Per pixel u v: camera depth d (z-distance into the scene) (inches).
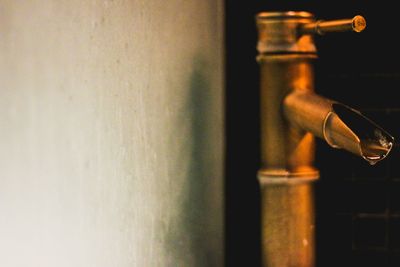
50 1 15.6
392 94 32.7
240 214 33.3
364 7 32.6
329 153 33.0
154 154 24.0
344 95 32.9
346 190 33.1
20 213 13.3
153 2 23.8
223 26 30.7
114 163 20.7
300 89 28.6
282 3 33.0
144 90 23.2
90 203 19.0
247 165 33.3
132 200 22.0
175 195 26.0
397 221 32.9
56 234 15.7
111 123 20.5
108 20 20.2
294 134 28.7
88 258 18.7
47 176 15.1
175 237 25.9
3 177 12.5
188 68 27.1
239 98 33.3
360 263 33.1
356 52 32.7
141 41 22.9
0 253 12.2
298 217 29.1
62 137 16.4
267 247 29.6
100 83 19.7
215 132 30.0
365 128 25.4
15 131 13.2
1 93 12.6
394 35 32.5
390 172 32.8
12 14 13.3
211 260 30.0
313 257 29.6
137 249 22.4
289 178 28.7
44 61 15.1
